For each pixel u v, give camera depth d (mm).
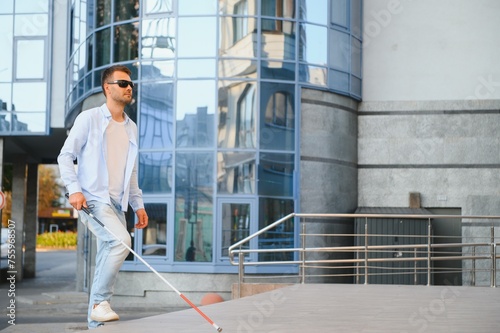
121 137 7344
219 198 22172
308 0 23234
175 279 22234
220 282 22062
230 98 22422
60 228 86625
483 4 24875
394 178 24922
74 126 7172
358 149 25094
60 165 7074
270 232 22375
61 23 27875
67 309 20766
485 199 24641
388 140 24969
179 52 22578
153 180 22625
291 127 22844
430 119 24875
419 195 24750
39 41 27828
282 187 22641
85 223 7258
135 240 22641
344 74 23969
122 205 7328
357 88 24703
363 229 23359
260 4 22656
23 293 25656
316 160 23375
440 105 24875
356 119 25000
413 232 23500
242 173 22312
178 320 7742
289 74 22844
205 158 22328
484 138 24734
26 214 35562
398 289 13391
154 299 22391
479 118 24781
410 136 24922
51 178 79875
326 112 23609
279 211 22562
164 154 22562
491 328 7922
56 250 68938
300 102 22984
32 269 35031
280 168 22641
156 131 22688
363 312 9336
